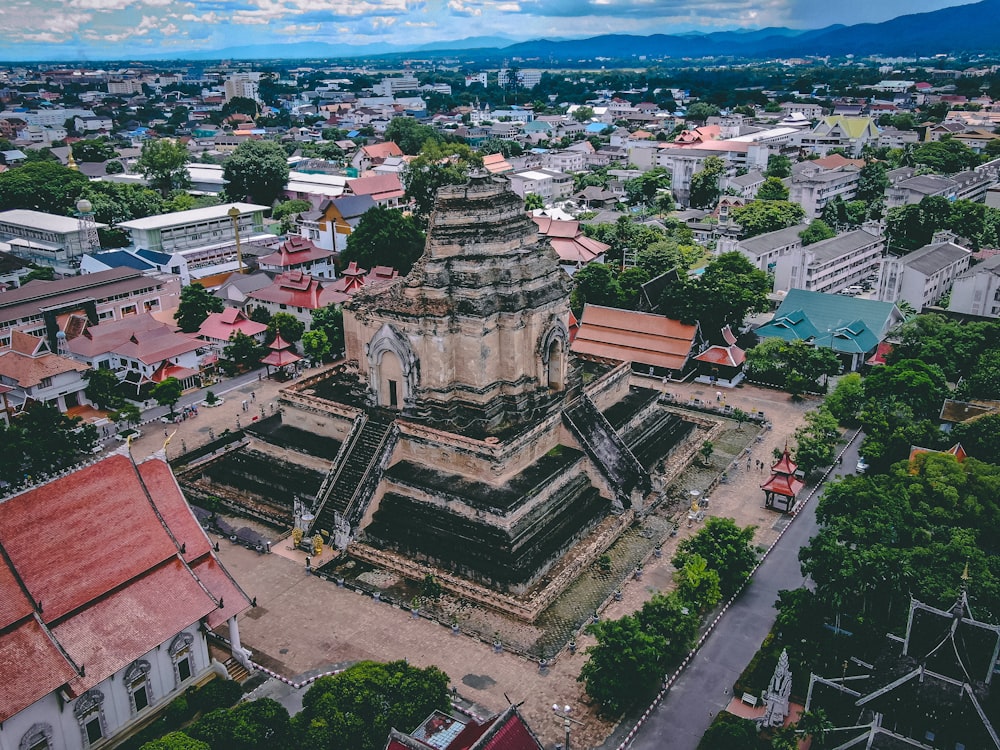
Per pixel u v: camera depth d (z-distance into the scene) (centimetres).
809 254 17025
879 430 10594
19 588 5944
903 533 7656
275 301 15862
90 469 6600
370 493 8800
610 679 6544
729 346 13688
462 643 7475
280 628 7644
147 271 16862
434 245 8969
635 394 11375
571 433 9438
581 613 7919
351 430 9412
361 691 6116
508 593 8006
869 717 5975
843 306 14812
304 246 18875
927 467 8669
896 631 6831
